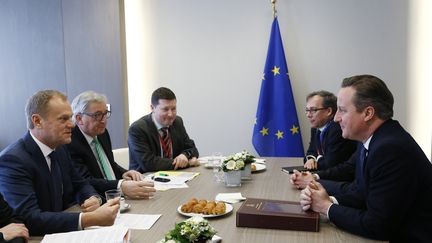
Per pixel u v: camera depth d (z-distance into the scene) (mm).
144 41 4125
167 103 2914
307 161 2748
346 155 2643
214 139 4082
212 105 4059
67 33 4000
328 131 2729
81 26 3982
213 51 4012
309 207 1551
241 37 3943
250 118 3988
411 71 3650
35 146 1782
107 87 4000
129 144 2877
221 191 2061
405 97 3678
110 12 3939
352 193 1693
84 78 4016
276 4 3846
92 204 1756
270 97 3818
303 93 3865
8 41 4066
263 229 1480
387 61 3695
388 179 1416
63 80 4035
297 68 3863
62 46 4008
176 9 4047
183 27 4051
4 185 1642
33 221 1514
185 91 4102
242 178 2338
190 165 2814
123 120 4027
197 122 4102
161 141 3010
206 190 2090
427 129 3650
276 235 1415
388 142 1454
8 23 4051
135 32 4133
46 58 4039
